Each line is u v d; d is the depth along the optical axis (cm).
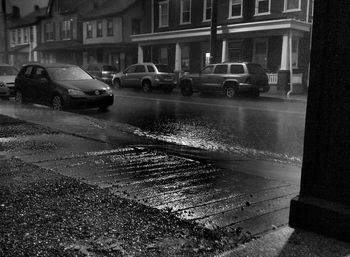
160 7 3559
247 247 323
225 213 411
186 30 2956
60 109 1395
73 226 367
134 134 999
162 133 1049
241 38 2786
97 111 1485
